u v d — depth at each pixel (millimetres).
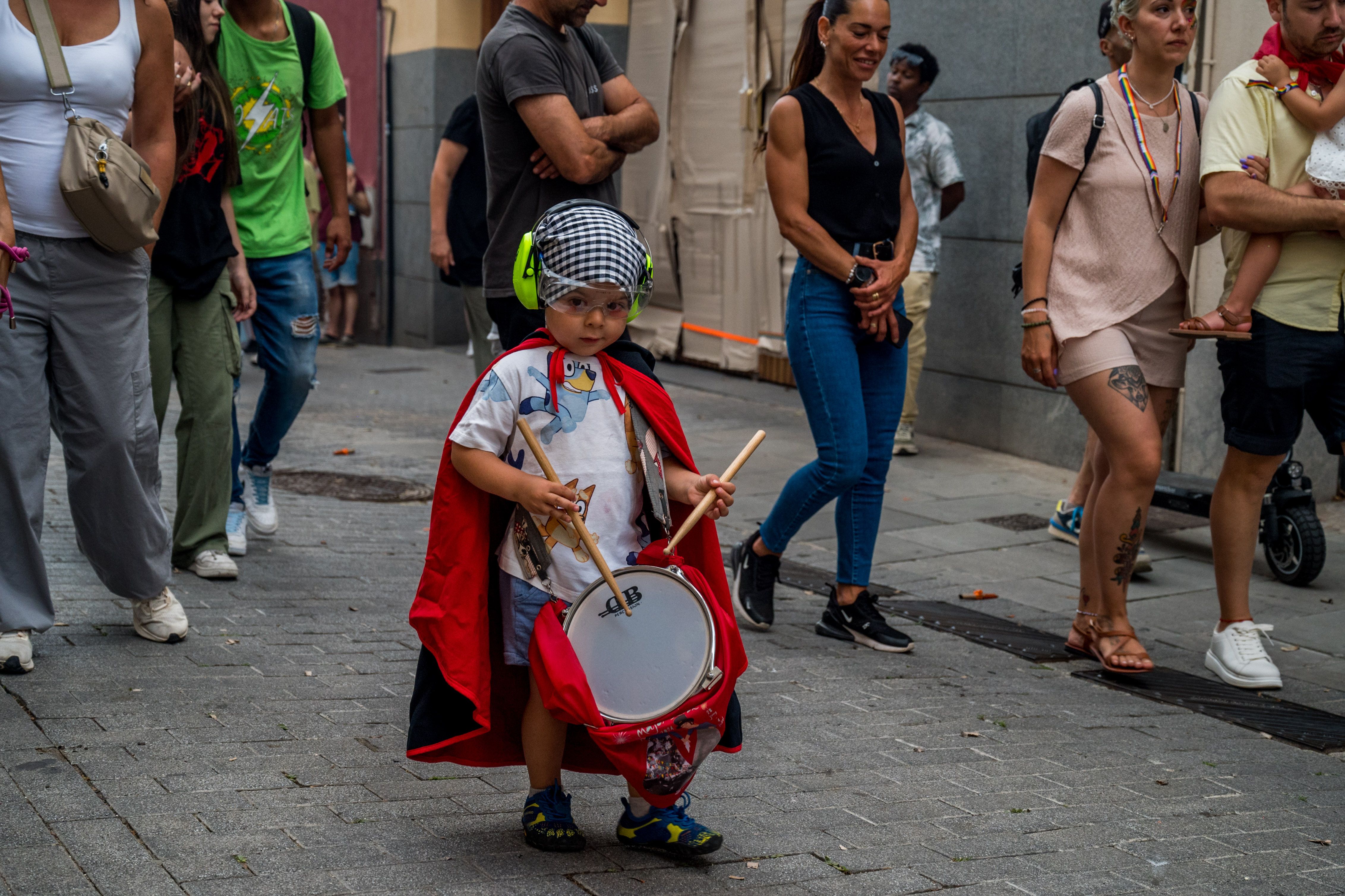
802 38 5137
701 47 12070
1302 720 4441
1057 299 4730
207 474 5387
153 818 3107
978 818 3461
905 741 4078
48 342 4086
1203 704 4598
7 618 4051
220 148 5145
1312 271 4586
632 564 3045
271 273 5770
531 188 4523
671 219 12711
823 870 3086
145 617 4504
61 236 3986
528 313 4484
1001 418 9188
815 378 4988
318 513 7008
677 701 2881
